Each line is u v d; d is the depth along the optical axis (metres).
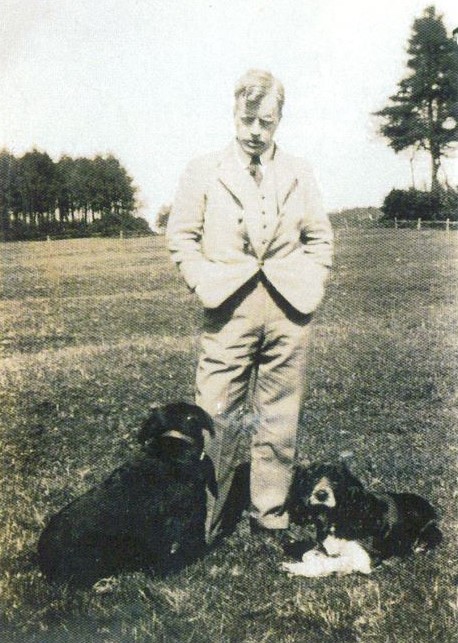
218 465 3.12
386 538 3.08
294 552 3.12
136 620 2.75
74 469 3.47
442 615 2.73
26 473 3.45
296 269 3.01
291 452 3.19
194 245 3.09
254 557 3.09
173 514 2.98
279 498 3.22
